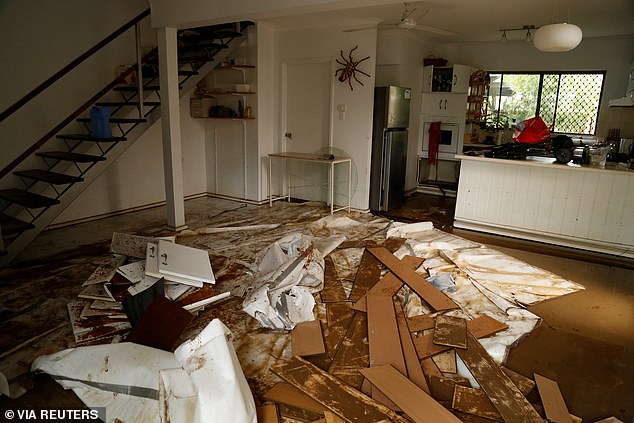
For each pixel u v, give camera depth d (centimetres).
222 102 670
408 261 400
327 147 639
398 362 249
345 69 592
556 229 502
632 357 272
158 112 502
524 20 555
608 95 681
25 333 277
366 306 312
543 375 253
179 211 505
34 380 232
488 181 535
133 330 255
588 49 680
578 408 225
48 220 428
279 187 696
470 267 404
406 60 680
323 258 392
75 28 503
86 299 314
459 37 705
